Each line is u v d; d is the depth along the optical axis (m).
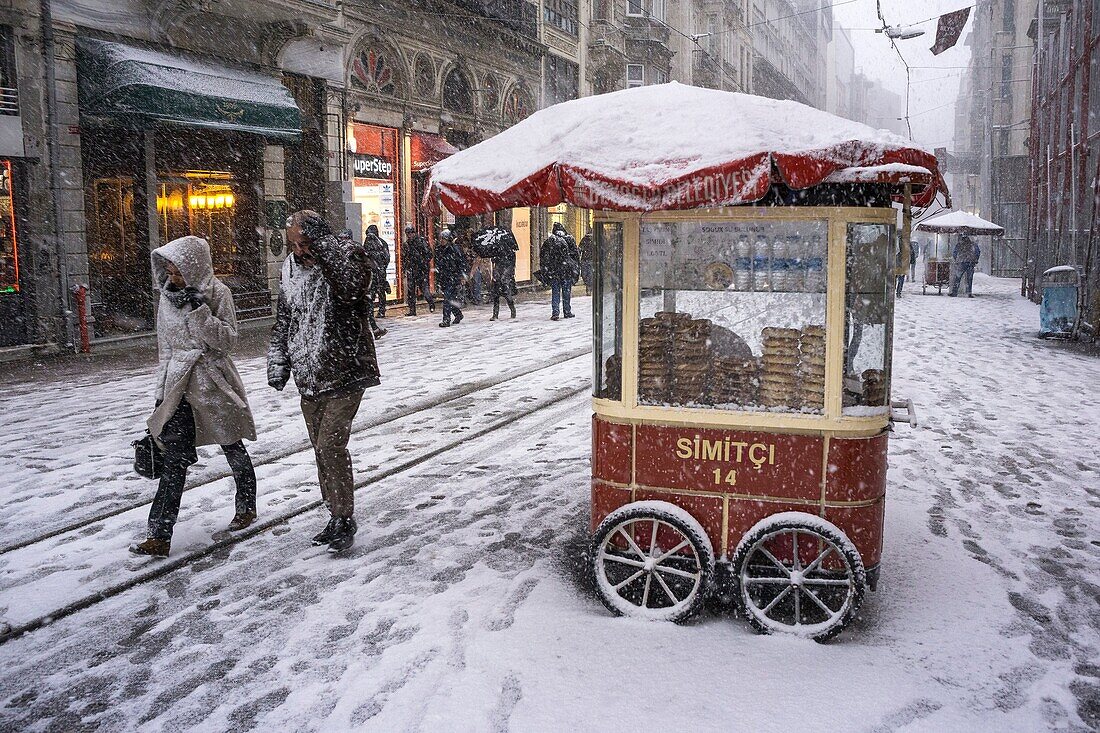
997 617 4.14
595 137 3.90
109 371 11.26
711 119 3.86
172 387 4.86
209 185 16.09
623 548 4.23
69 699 3.46
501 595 4.35
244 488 5.30
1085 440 7.68
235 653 3.80
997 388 10.21
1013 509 5.78
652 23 34.66
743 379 4.02
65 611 4.20
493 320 18.00
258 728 3.22
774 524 3.91
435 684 3.48
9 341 12.38
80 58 13.13
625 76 34.75
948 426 8.20
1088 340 14.66
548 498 5.96
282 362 5.03
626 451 4.19
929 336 15.37
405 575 4.64
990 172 42.22
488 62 24.94
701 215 3.97
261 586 4.52
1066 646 3.87
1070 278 14.84
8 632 3.97
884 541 5.13
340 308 4.84
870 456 3.94
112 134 13.99
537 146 4.11
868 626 4.03
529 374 10.95
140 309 14.76
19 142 12.23
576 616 4.10
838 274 3.84
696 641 3.85
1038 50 26.81
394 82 20.81
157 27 14.30
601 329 4.22
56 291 12.78
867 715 3.27
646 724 3.19
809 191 3.86
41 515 5.57
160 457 4.88
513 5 25.98
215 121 14.23
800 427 3.94
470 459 7.00
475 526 5.41
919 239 44.06
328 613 4.18
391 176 20.94
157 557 4.87
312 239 4.72
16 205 12.43
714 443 4.05
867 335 3.97
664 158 3.69
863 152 3.65
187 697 3.45
